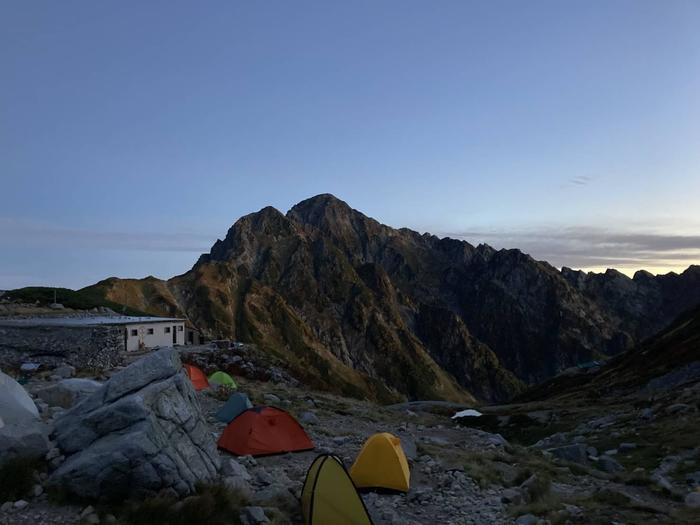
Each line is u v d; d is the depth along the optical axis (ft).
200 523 39.55
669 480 75.41
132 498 41.24
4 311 257.34
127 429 44.11
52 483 41.32
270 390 136.15
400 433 100.12
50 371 127.03
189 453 46.47
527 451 93.45
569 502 56.34
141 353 186.39
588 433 127.75
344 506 42.75
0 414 45.52
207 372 166.40
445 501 54.85
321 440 76.33
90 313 287.28
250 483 51.39
